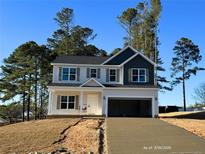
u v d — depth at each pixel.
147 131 20.41
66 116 33.44
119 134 19.17
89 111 34.94
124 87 34.09
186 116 37.19
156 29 56.91
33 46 53.00
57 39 69.38
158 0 54.88
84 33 69.19
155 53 55.34
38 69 53.84
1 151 15.45
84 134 19.56
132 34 61.41
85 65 36.34
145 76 36.03
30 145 16.73
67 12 70.12
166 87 62.44
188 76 62.34
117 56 37.31
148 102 36.38
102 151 15.00
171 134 19.08
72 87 33.88
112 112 36.81
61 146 16.33
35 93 52.53
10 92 51.16
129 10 61.00
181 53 63.28
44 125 24.72
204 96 67.88
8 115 54.00
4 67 52.88
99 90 34.12
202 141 16.61
